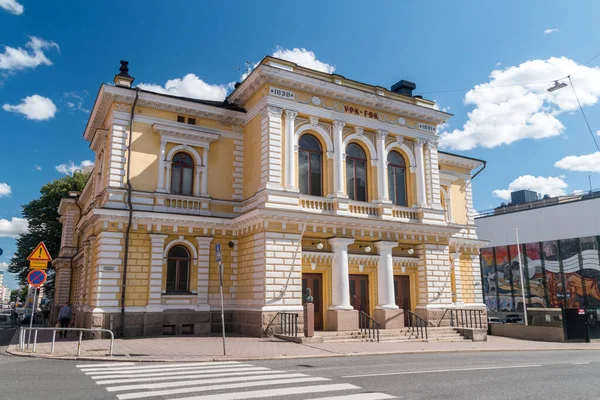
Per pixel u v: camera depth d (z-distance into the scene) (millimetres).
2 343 20453
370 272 24656
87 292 24031
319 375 11172
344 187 24500
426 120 28062
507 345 21594
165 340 19438
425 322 23312
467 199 34125
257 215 21328
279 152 22766
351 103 25500
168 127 23281
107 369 12266
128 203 21781
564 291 46750
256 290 21703
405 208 26109
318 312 23062
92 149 26984
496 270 53688
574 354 18328
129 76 23281
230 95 26203
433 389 9438
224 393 8867
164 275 22219
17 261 48375
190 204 23484
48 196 48844
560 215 48031
